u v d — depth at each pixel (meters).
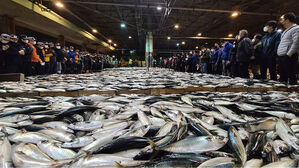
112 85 3.85
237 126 1.48
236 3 12.65
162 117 1.77
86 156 1.02
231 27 20.77
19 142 1.25
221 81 4.61
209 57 10.69
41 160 1.02
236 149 1.06
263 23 18.64
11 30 12.27
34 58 7.29
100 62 18.86
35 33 19.23
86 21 19.34
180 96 2.56
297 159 0.94
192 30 23.38
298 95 2.71
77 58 12.52
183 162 0.96
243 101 2.36
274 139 1.28
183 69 14.98
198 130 1.33
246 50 5.70
